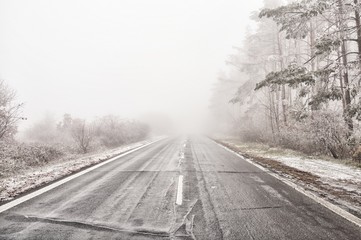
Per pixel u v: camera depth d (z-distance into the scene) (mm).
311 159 11367
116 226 4023
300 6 12117
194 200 5395
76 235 3688
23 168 9211
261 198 5590
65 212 4602
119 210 4742
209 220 4309
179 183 6855
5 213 4504
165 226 4043
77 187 6391
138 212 4648
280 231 3914
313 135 12094
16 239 3539
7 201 5188
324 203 5258
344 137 11500
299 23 12758
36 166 10062
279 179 7438
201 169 8938
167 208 4879
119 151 14664
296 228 4027
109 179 7305
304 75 11406
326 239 3672
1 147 10516
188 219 4340
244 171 8625
